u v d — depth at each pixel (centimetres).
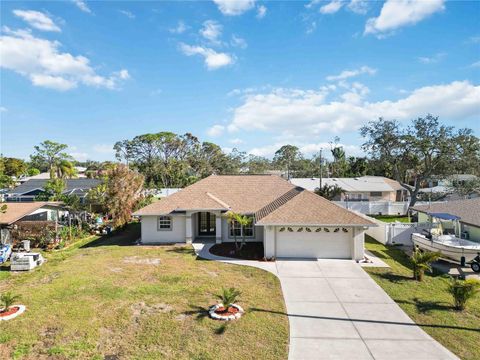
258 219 1920
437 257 1509
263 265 1733
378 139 3788
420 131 3619
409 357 873
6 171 6438
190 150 8781
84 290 1340
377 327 1044
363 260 1816
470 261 1686
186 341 942
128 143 8450
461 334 1001
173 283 1433
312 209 1897
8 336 966
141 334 980
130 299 1244
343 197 4647
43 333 988
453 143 3478
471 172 3784
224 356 871
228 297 1126
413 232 2209
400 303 1234
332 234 1866
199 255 1948
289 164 8938
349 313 1145
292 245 1881
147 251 2056
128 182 2917
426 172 3706
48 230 2291
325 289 1378
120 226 2861
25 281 1487
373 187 4684
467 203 2169
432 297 1297
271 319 1091
